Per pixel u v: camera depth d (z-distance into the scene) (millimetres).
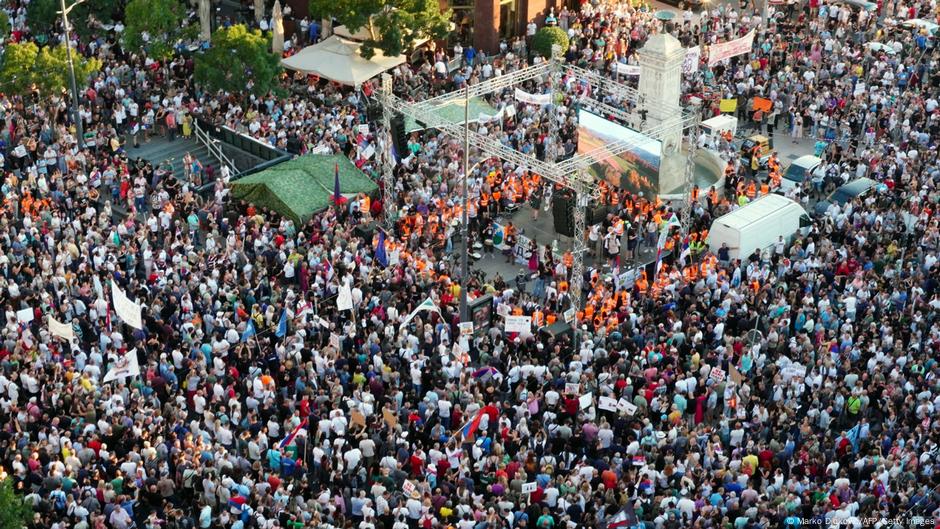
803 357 47906
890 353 48312
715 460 42375
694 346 49031
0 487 36875
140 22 70438
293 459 42812
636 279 54531
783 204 58406
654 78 62906
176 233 56906
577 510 40250
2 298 51750
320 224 58031
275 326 50500
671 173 63375
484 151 61719
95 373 46156
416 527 40312
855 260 55219
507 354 49031
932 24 78250
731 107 67938
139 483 41656
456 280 54750
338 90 73375
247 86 68750
